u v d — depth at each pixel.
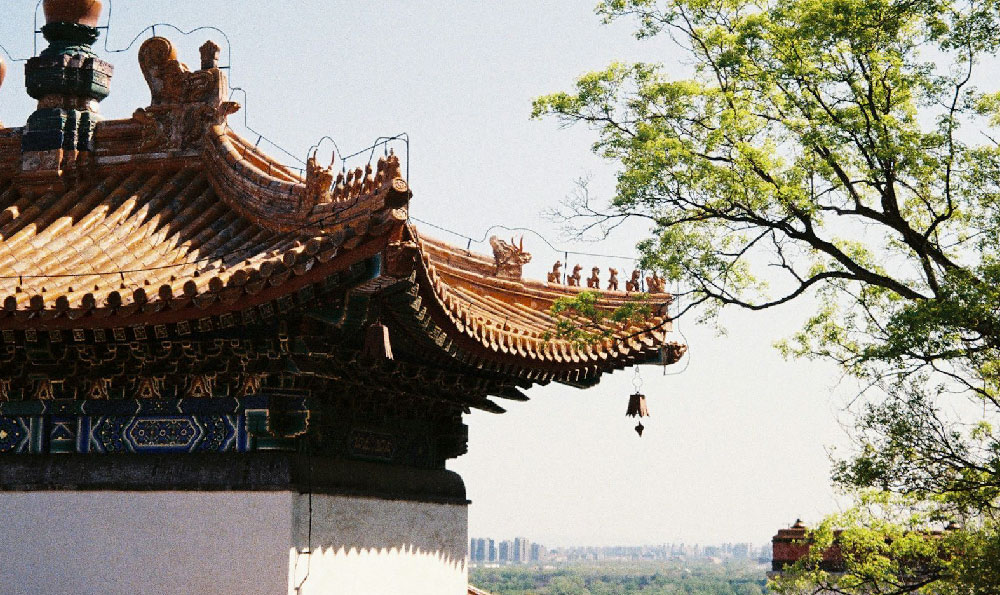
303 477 15.06
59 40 18.91
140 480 15.09
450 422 19.19
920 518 20.41
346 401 16.38
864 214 19.97
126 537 15.00
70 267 15.59
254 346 14.55
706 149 20.05
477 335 15.42
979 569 18.25
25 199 17.97
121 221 16.98
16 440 15.52
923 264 19.58
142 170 18.06
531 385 18.80
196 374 15.02
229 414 15.12
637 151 19.64
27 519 15.30
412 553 17.77
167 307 13.66
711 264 19.19
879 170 19.03
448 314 14.54
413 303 13.83
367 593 16.36
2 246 16.33
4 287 14.68
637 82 20.61
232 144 17.61
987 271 17.11
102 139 18.28
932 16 19.08
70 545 15.12
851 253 20.53
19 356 15.03
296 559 14.70
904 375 17.64
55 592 15.03
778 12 19.88
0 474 15.41
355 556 16.12
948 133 18.61
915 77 19.17
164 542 14.90
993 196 18.55
